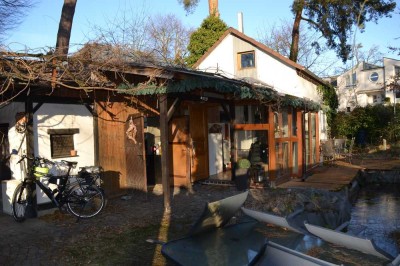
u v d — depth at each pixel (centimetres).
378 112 2322
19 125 735
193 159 1078
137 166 879
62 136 776
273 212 734
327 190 920
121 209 781
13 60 551
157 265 486
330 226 714
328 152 1627
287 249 391
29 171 696
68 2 1070
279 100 974
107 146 860
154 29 2627
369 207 997
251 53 1630
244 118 1153
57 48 602
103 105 851
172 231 632
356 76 3612
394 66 3375
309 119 1417
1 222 686
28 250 542
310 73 1578
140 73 740
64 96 769
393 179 1362
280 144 1101
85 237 601
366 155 1906
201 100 907
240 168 1001
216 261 423
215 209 470
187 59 2556
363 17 1934
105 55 688
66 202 696
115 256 519
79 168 790
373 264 443
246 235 505
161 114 775
